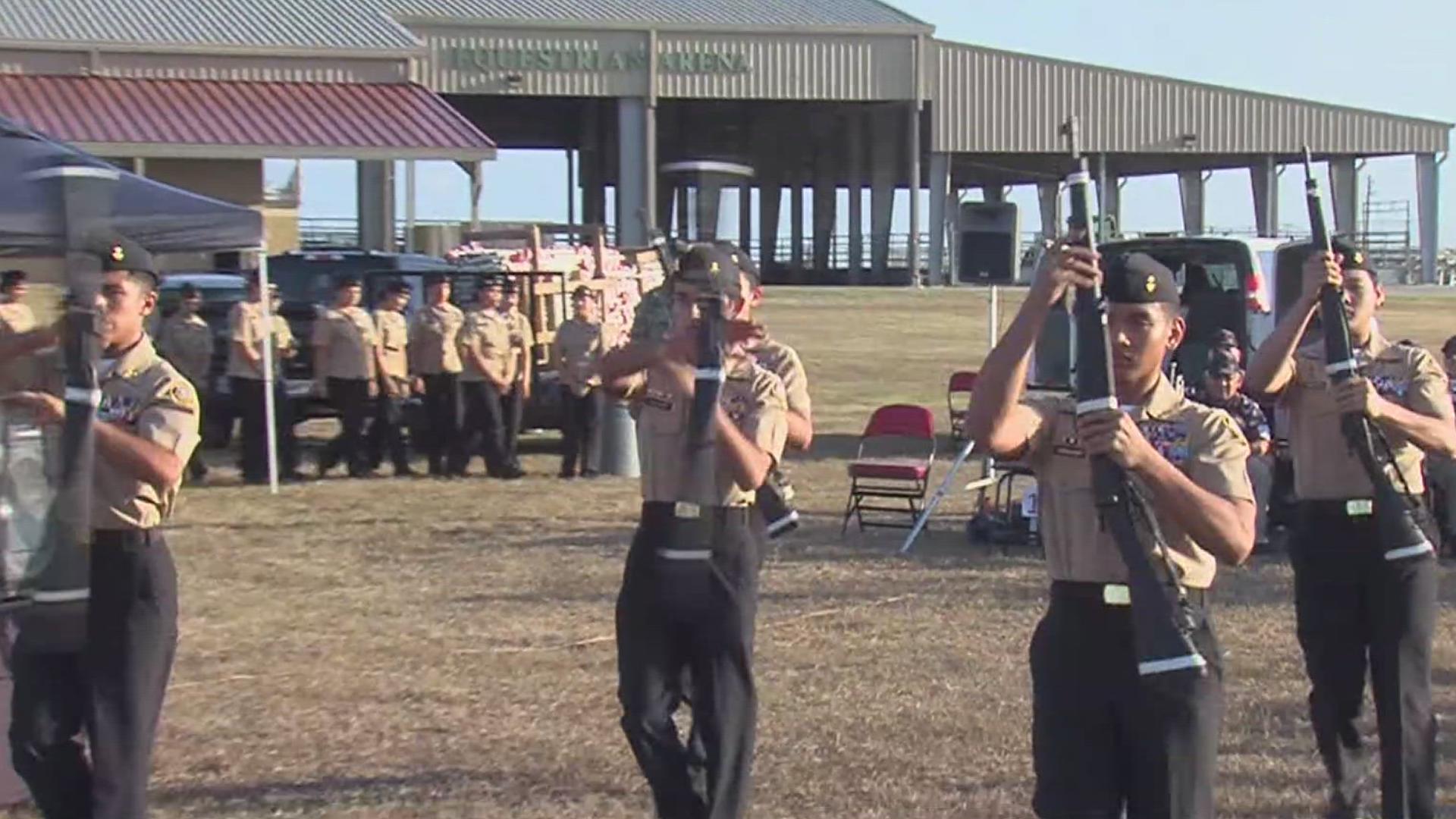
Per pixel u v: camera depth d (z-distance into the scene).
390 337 18.58
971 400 4.88
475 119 56.16
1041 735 4.85
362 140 31.20
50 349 5.96
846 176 63.62
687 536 6.09
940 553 13.78
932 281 54.62
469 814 7.42
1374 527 6.60
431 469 18.77
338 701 9.23
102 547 5.81
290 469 18.50
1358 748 6.89
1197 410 4.89
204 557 13.72
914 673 9.77
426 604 11.88
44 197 6.32
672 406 6.13
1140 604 4.56
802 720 8.79
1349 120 54.28
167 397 5.80
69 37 32.88
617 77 48.69
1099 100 53.31
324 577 12.91
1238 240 16.31
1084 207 4.66
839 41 50.59
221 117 31.61
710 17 50.00
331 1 36.91
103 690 5.79
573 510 16.36
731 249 6.20
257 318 17.81
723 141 59.00
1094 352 4.62
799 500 16.92
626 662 6.20
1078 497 4.80
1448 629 10.88
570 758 8.20
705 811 6.20
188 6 35.47
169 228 12.72
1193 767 4.67
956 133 53.19
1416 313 44.56
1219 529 4.64
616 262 22.30
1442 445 6.56
